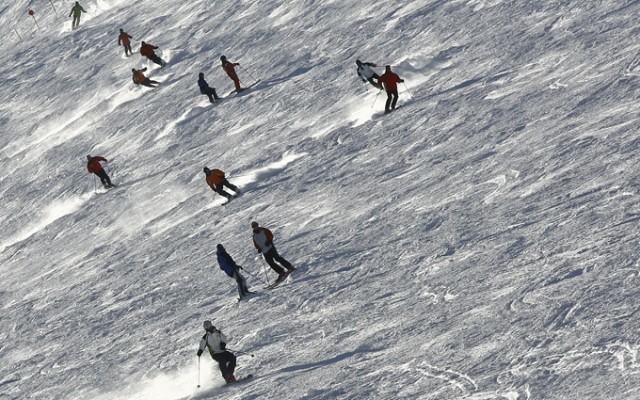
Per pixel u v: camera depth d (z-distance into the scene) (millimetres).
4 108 152500
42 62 167250
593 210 44812
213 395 42094
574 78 70062
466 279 43000
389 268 49812
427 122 76562
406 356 36562
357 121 87000
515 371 31250
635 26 75062
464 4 104375
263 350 45469
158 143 108938
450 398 31156
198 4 159375
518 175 55656
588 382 28547
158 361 50656
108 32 166750
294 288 53125
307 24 125562
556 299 35812
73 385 52156
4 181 122875
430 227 53406
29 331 68062
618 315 32281
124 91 133500
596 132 56969
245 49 126375
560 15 87062
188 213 83500
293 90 103688
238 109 106375
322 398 35156
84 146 120688
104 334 60219
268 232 56000
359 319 43875
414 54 95750
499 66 82062
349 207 64750
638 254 36938
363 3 123188
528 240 44594
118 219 91250
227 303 56438
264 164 86562
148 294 65062
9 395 55188
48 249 92750
